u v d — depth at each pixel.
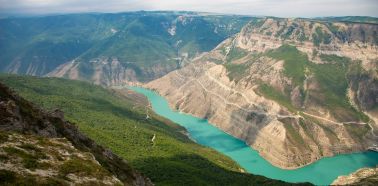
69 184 74.94
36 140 86.62
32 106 120.56
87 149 120.69
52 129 114.56
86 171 80.88
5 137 82.75
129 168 126.88
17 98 117.81
